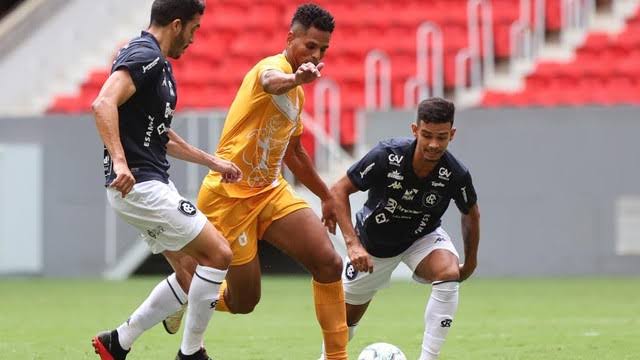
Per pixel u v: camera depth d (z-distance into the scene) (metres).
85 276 50.59
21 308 37.47
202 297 19.52
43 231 50.59
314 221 21.11
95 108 18.48
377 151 21.16
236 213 21.22
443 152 20.75
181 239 19.38
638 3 62.84
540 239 48.97
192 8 19.77
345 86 58.53
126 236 50.34
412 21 61.88
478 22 61.12
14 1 74.81
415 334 29.14
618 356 24.44
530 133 48.72
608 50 59.84
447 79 59.19
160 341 27.38
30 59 59.59
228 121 21.31
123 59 19.00
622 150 48.66
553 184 48.78
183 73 60.00
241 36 62.38
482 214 49.06
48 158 50.44
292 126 21.14
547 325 31.47
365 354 20.56
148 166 19.39
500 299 39.94
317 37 20.53
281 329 30.62
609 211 48.81
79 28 61.25
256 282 21.67
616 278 48.44
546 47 61.12
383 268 22.27
